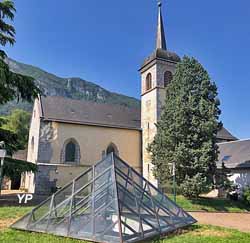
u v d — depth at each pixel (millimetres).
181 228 10227
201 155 22406
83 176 10039
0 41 16391
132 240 7844
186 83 25109
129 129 35406
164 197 10695
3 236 8297
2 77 14500
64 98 36094
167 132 23969
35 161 30812
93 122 33594
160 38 36438
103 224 8117
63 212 9141
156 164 24422
